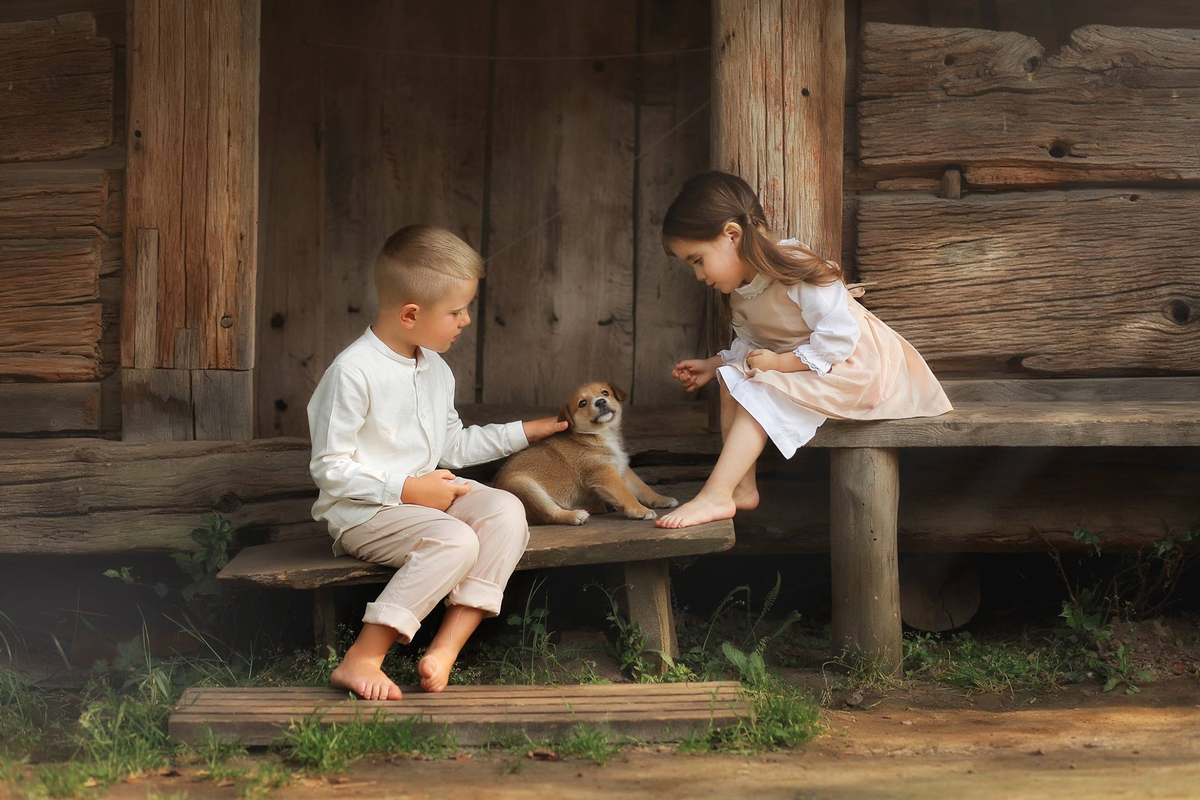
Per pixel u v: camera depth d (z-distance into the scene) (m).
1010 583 4.43
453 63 4.76
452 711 2.79
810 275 3.38
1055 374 4.04
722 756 2.65
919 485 3.96
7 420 4.03
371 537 3.04
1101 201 3.98
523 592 3.84
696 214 3.39
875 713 3.12
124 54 4.03
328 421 3.05
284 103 4.71
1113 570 4.30
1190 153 3.96
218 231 3.93
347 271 4.79
